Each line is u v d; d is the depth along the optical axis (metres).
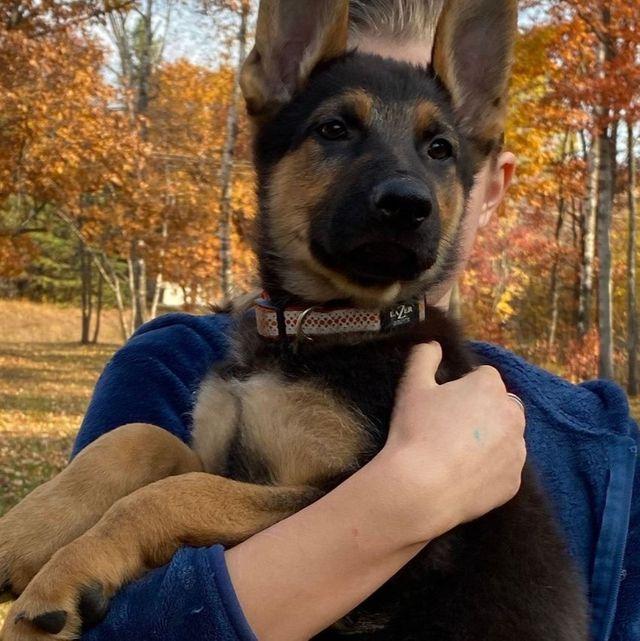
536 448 0.63
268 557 0.43
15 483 1.97
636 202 5.81
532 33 2.79
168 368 0.68
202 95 5.03
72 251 8.69
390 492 0.45
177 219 4.70
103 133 3.63
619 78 2.71
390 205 0.58
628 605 0.61
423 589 0.52
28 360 5.75
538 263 5.39
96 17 3.21
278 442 0.55
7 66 2.99
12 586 0.49
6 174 3.58
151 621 0.42
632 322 4.60
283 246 0.65
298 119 0.67
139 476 0.54
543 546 0.56
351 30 0.73
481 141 0.72
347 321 0.60
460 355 0.63
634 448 0.64
